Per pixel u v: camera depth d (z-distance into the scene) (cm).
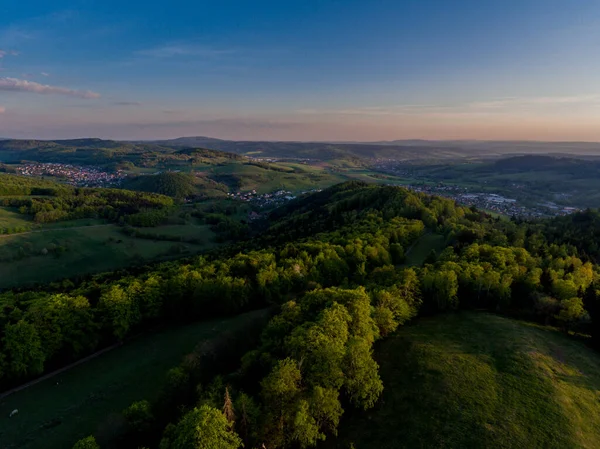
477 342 5469
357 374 4059
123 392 5500
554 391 4353
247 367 4691
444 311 6750
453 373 4647
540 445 3600
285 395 3700
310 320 5291
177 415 4388
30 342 5991
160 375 5841
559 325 6266
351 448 3559
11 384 5931
